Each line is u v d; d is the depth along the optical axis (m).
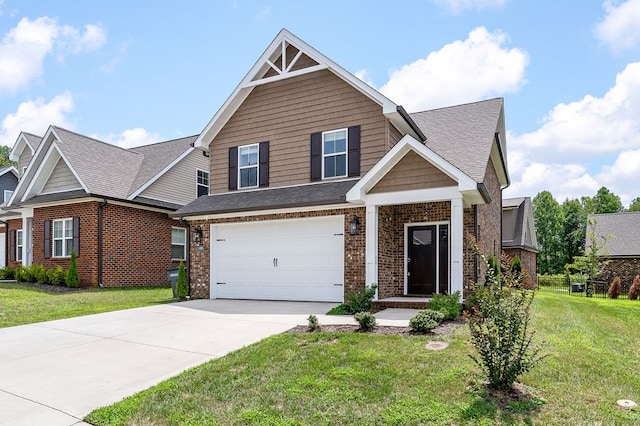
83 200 17.33
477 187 9.87
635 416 4.30
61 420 4.57
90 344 7.63
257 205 12.85
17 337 8.22
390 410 4.51
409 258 12.66
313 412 4.54
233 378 5.60
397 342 6.88
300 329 8.25
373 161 12.88
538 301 13.48
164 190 19.78
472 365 5.70
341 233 12.27
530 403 4.58
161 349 7.23
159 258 19.45
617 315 11.44
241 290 13.77
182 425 4.34
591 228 27.36
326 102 13.77
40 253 19.02
